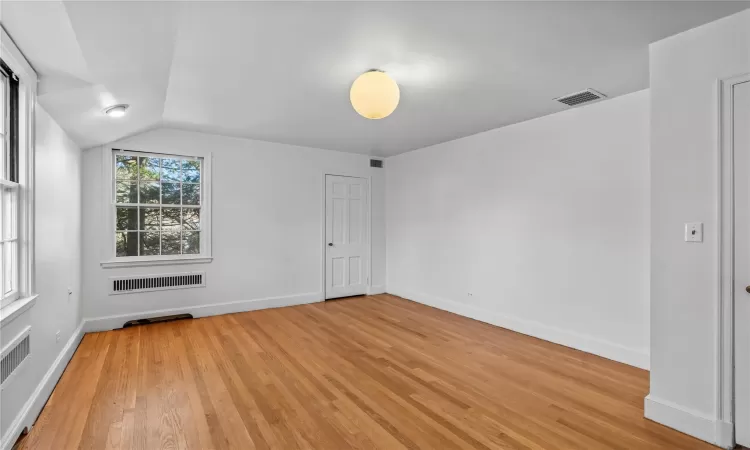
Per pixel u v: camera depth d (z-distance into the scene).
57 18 1.58
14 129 2.11
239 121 4.04
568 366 3.06
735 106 1.97
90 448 1.93
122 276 4.12
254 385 2.68
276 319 4.47
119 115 3.05
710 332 2.04
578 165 3.47
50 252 2.61
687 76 2.13
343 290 5.74
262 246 5.01
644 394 2.58
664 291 2.21
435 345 3.57
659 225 2.24
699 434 2.05
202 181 4.62
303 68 2.65
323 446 1.97
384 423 2.20
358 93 2.69
